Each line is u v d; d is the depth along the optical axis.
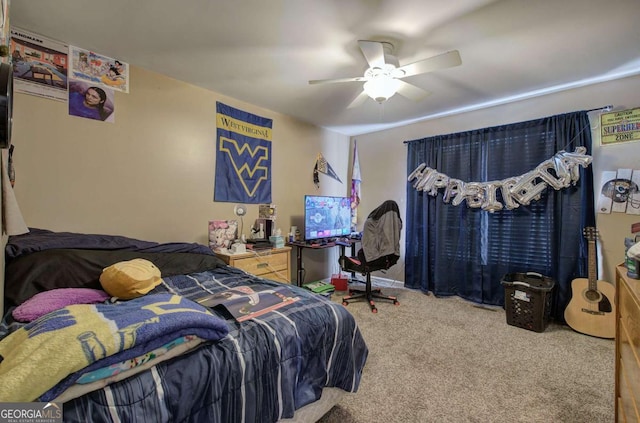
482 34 1.97
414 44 2.08
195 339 1.02
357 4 1.68
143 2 1.70
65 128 2.18
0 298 1.23
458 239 3.53
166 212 2.72
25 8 1.75
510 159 3.16
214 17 1.82
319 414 1.41
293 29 1.94
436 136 3.71
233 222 3.11
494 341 2.38
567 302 2.74
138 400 0.84
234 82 2.79
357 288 3.94
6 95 0.71
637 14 1.75
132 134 2.50
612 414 1.55
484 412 1.56
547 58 2.29
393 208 3.23
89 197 2.29
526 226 3.05
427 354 2.16
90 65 2.27
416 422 1.49
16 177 1.99
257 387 1.09
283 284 1.93
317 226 3.77
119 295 1.60
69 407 0.75
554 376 1.89
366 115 3.78
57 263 1.71
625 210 2.57
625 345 1.16
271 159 3.64
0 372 0.74
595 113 2.74
